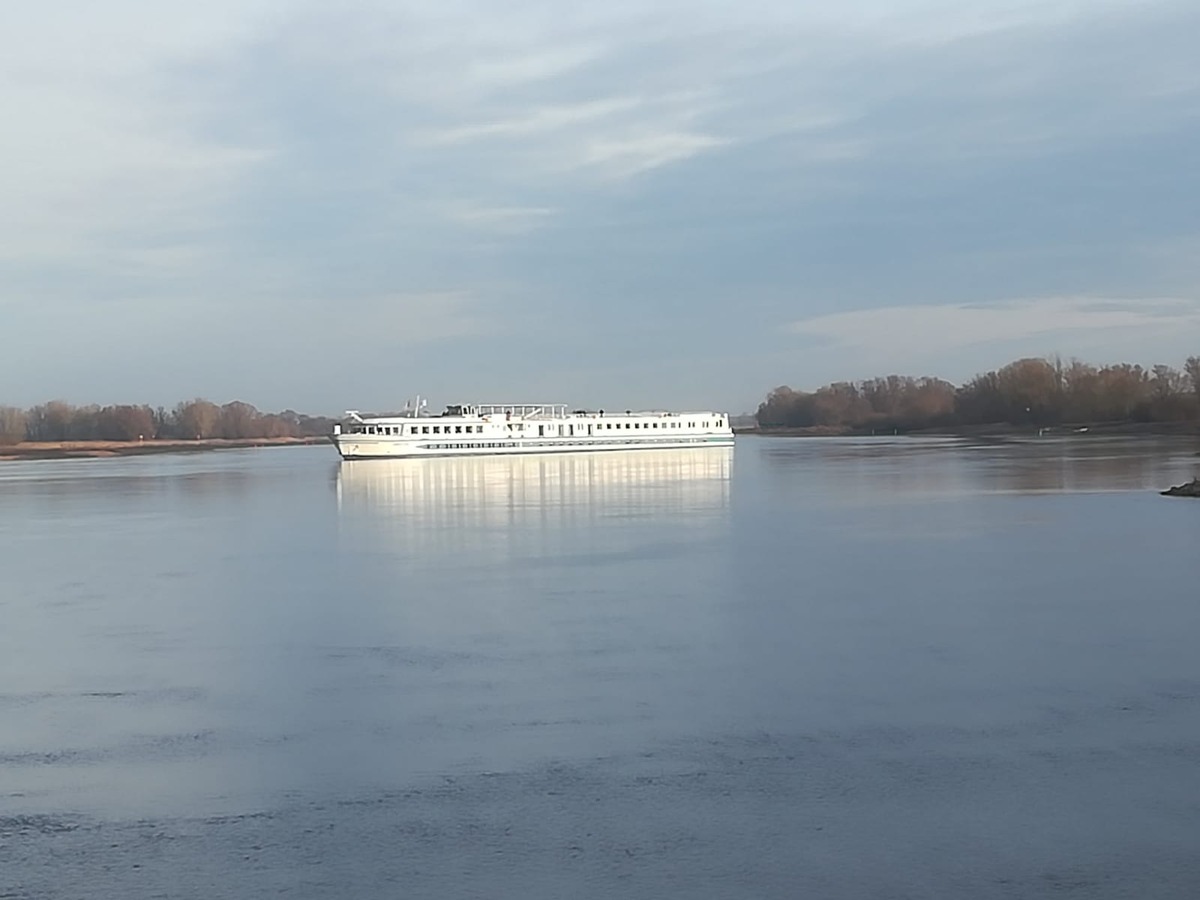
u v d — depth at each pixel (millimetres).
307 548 49031
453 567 41531
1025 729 20078
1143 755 18547
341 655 27047
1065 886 13906
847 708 21562
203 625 31156
